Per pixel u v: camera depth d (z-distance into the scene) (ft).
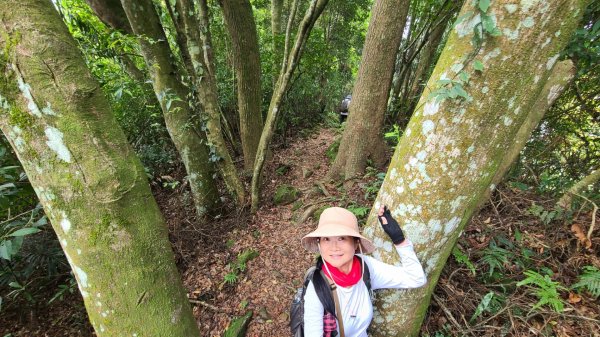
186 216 15.16
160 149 18.71
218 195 14.76
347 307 4.48
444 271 7.53
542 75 3.60
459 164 4.02
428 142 4.14
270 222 13.80
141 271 3.22
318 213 13.14
